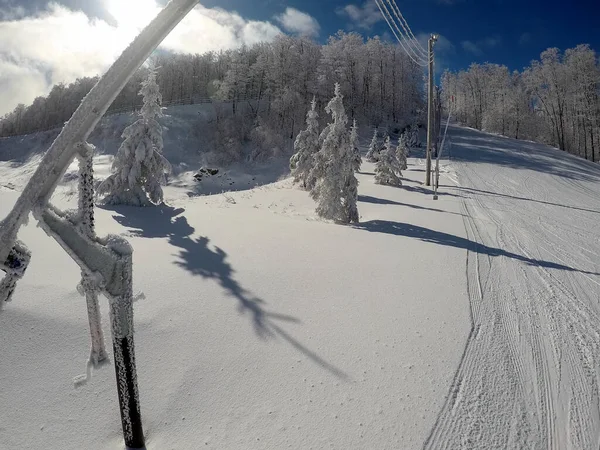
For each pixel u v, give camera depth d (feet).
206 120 216.54
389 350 17.35
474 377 15.88
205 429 12.05
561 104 245.86
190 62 320.29
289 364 15.64
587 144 254.27
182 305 19.08
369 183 96.43
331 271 27.12
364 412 13.25
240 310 19.53
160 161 51.31
